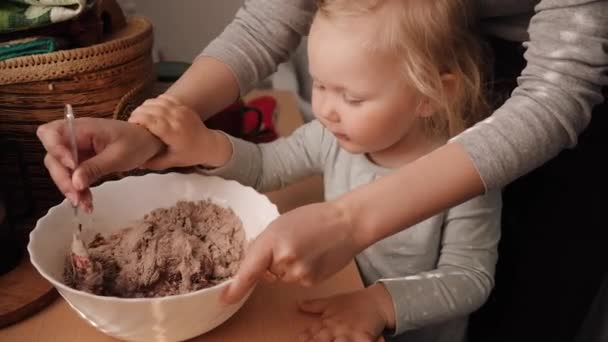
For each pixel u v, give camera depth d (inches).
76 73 24.8
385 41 22.9
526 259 33.2
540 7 20.8
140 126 24.4
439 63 24.2
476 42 25.8
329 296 22.9
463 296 24.1
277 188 30.5
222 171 27.8
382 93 23.5
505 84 29.0
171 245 21.6
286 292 23.2
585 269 32.1
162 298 17.7
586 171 30.2
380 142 24.9
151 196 24.8
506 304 34.6
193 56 51.8
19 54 24.6
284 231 17.7
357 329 21.4
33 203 26.5
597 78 19.7
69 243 21.9
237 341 20.6
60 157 21.1
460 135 20.0
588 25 19.5
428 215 19.2
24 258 23.5
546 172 31.0
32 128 25.3
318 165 30.4
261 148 30.5
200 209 24.6
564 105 19.5
